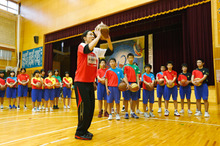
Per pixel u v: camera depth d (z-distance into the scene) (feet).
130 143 6.28
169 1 22.99
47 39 37.81
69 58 52.54
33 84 16.46
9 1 43.19
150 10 24.38
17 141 6.56
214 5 20.13
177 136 7.26
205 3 21.27
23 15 43.55
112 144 6.15
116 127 9.05
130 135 7.41
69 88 19.79
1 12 40.50
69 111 16.57
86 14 30.48
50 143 6.27
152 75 12.97
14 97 19.45
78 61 6.90
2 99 19.12
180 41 32.73
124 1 26.21
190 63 22.91
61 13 34.55
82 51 6.66
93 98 7.12
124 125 9.57
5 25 41.24
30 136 7.29
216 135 7.43
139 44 36.29
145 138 6.95
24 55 42.29
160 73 15.49
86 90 6.81
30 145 6.05
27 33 42.09
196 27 21.90
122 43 38.45
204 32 21.26
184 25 26.94
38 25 39.37
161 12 23.45
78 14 31.65
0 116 13.30
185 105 19.36
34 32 40.19
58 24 34.83
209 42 20.81
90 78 6.95
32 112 15.78
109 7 27.71
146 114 12.58
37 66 39.09
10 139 6.85
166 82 13.26
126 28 35.70
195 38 21.90
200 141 6.56
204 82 12.69
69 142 6.39
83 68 6.77
